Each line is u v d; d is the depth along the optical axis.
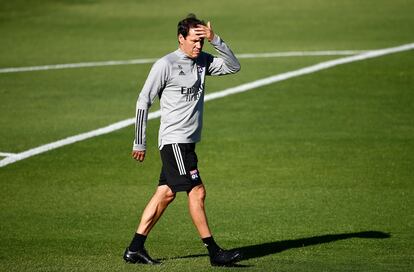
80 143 53.44
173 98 29.80
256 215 39.94
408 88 65.06
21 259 32.66
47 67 74.25
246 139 53.72
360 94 63.81
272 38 82.88
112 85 68.00
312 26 87.38
